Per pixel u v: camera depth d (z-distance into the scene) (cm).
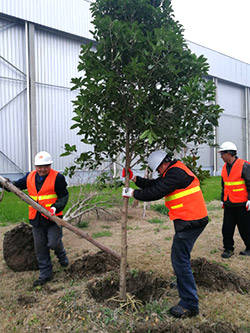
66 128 1543
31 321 304
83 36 1548
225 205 508
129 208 927
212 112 319
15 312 331
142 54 297
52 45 1477
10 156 1355
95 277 404
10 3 1298
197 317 309
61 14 1461
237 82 2619
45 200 383
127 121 326
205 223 318
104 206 741
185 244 312
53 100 1492
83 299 328
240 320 312
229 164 504
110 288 380
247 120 2775
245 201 484
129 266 441
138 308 336
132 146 336
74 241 596
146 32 306
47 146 1473
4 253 446
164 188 306
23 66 1386
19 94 1377
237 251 536
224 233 509
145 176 752
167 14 340
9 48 1342
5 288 388
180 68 318
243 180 485
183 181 311
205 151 2384
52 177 384
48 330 289
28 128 1396
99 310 313
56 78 1498
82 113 313
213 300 346
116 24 288
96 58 320
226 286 384
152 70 297
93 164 387
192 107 300
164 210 883
